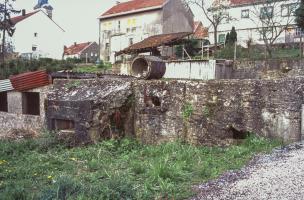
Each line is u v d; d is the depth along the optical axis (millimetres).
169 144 10781
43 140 11867
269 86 9805
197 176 7805
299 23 27359
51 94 13492
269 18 33031
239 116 10297
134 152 10844
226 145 10484
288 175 7031
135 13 47188
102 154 10617
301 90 9438
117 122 12195
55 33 57250
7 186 7566
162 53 30969
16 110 15914
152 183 7352
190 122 11188
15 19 56906
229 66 20578
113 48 49812
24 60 34562
